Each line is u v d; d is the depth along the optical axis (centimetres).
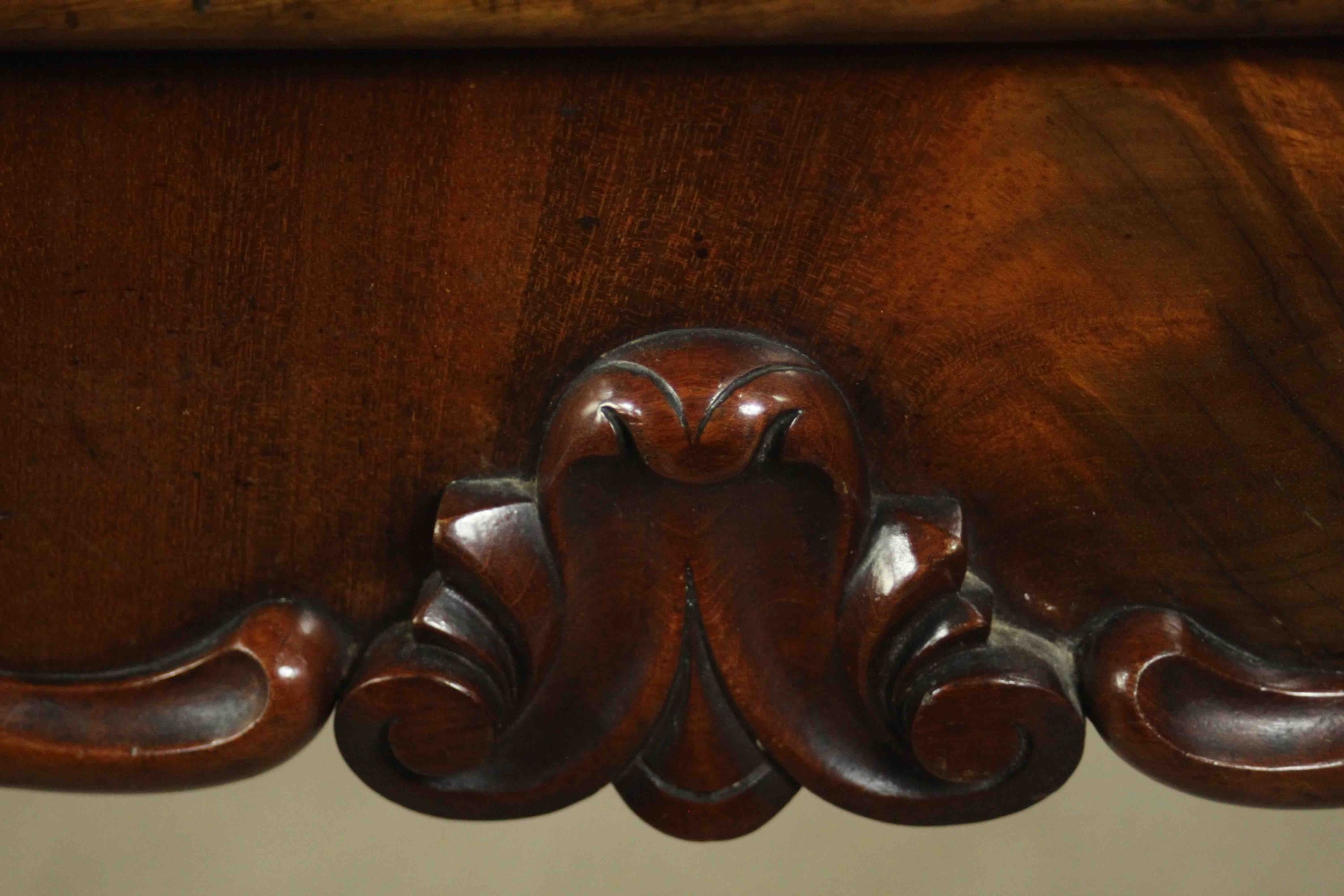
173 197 55
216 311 57
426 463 60
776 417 55
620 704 63
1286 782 61
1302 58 51
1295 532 60
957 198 54
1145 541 60
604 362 57
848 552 58
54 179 55
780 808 67
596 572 60
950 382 58
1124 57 51
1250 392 57
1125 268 55
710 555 59
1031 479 60
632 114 53
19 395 59
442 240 56
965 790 63
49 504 61
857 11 49
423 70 53
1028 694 59
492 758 65
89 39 50
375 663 61
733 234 55
